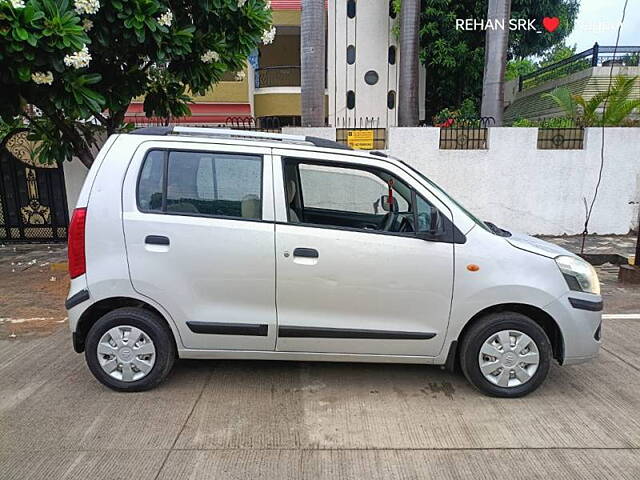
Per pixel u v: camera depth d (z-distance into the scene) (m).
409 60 10.44
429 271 3.43
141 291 3.46
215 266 3.44
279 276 3.44
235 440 3.02
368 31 15.55
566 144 9.21
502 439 3.05
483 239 3.48
